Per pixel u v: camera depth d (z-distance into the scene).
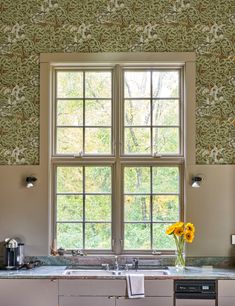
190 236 5.25
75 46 5.66
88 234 5.66
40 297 4.90
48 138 5.62
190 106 5.59
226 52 5.62
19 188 5.59
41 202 5.57
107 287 4.89
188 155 5.56
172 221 5.65
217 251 5.49
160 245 5.64
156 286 4.88
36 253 5.54
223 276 4.88
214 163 5.56
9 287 4.91
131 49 5.64
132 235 5.64
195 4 5.64
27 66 5.66
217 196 5.53
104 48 5.65
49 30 5.68
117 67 5.69
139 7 5.66
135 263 5.36
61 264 5.52
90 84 5.77
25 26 5.69
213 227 5.52
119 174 5.64
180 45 5.63
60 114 5.77
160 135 5.73
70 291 4.89
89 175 5.70
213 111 5.59
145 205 5.67
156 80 5.76
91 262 5.50
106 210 5.68
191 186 5.55
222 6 5.64
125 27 5.66
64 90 5.78
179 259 5.36
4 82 5.66
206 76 5.61
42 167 5.59
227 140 5.57
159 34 5.64
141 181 5.69
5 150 5.62
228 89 5.60
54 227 5.67
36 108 5.63
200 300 4.86
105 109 5.76
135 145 5.73
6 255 5.36
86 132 5.75
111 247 5.63
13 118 5.64
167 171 5.69
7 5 5.69
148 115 5.74
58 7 5.69
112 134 5.71
